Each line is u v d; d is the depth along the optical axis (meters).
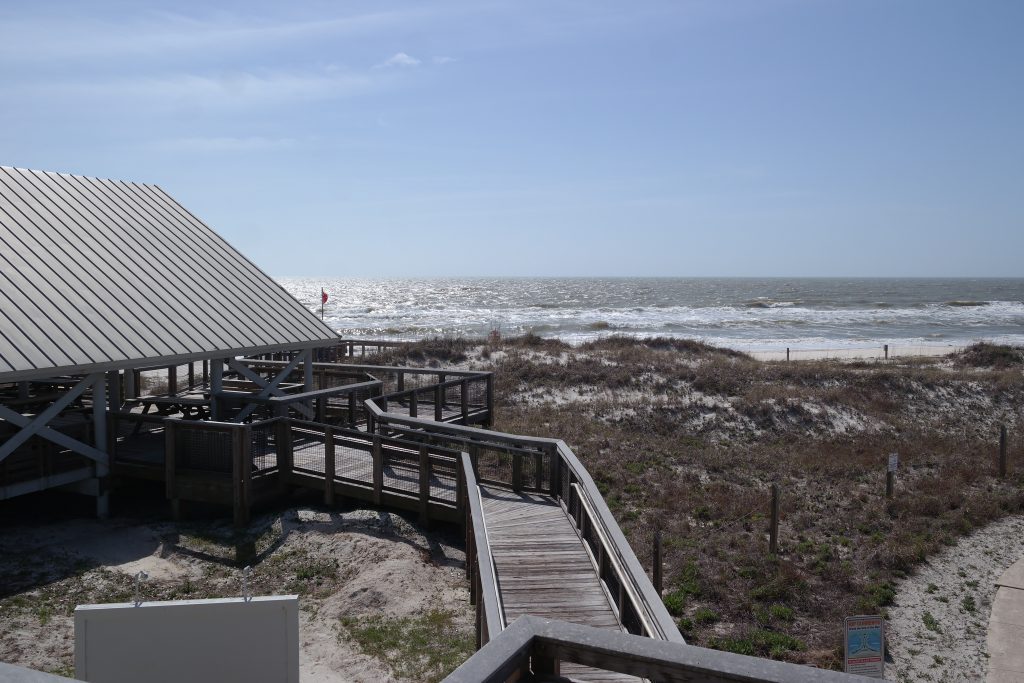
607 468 15.66
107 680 5.66
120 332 12.33
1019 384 24.61
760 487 15.11
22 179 15.22
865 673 8.18
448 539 10.93
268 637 5.81
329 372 18.38
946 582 10.96
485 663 2.25
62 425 12.58
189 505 12.25
